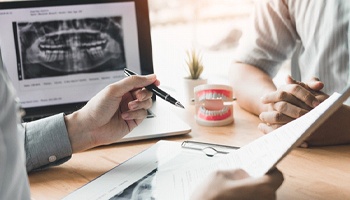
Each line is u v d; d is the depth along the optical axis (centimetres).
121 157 78
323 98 86
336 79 122
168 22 268
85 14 108
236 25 257
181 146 79
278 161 50
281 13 129
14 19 104
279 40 129
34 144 75
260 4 132
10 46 104
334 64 122
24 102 105
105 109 78
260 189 47
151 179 65
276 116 83
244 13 266
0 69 49
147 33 111
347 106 83
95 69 109
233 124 94
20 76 105
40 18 105
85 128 79
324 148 79
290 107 83
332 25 121
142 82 80
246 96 105
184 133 87
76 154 81
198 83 110
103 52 109
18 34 104
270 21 128
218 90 93
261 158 55
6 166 45
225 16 268
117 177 67
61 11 107
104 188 63
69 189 66
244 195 47
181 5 271
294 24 131
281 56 132
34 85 105
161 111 101
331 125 79
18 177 48
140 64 111
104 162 76
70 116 80
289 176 67
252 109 102
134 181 65
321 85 89
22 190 49
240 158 60
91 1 108
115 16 109
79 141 78
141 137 85
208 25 263
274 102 86
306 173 68
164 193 60
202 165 68
